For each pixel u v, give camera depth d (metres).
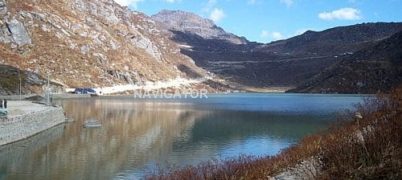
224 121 83.12
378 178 9.16
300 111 110.94
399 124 10.88
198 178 21.17
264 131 65.31
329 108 122.50
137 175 33.97
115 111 105.19
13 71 168.88
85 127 67.56
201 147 48.66
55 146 47.94
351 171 9.50
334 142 13.20
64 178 33.16
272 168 17.27
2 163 38.06
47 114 63.12
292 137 57.56
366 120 16.95
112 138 56.00
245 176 17.08
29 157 41.00
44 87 169.00
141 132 63.56
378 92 22.55
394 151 9.38
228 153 44.12
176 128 70.00
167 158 41.31
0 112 48.72
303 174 13.52
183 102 165.62
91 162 39.25
